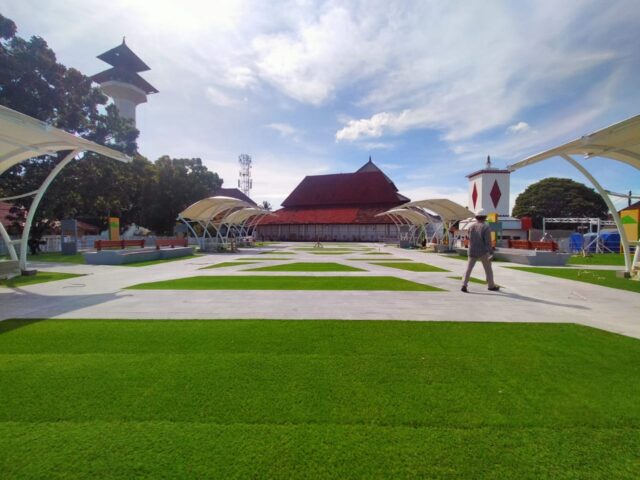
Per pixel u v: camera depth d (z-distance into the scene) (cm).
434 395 336
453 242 2925
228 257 2158
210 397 332
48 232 3148
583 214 5778
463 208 2303
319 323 586
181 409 310
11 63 2153
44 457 246
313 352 451
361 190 6384
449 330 548
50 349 460
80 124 2620
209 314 648
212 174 5122
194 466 237
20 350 457
